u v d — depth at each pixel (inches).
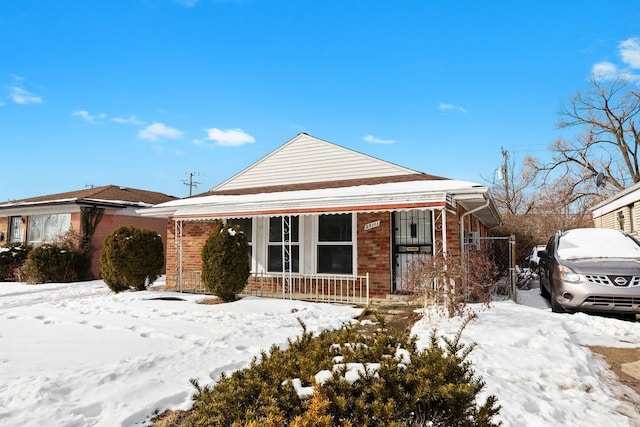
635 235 620.1
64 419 139.7
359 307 385.7
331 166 548.4
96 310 374.6
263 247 503.5
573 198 1332.4
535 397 162.4
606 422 145.6
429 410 102.0
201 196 578.9
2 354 229.0
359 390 101.2
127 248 491.5
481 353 214.2
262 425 85.4
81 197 782.5
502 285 504.7
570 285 329.7
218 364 203.9
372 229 441.1
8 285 641.0
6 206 789.2
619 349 245.4
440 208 346.3
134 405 153.9
